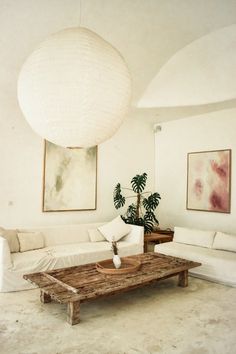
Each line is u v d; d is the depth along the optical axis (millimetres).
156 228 6613
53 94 1396
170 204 6621
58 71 1380
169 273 3486
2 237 3740
